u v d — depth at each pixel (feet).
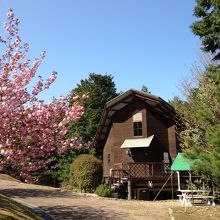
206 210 59.72
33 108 39.86
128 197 89.30
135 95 108.37
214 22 64.59
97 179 95.71
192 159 44.55
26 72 42.45
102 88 179.73
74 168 96.89
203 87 81.56
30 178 41.52
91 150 131.64
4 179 101.65
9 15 43.68
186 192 72.79
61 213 53.98
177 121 102.27
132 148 108.88
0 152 37.42
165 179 93.50
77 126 146.20
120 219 52.19
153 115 108.99
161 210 61.82
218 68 68.80
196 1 67.56
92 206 62.23
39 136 39.63
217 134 42.32
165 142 106.83
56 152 42.29
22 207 48.24
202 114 45.27
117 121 112.78
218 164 40.37
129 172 91.97
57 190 83.76
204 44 67.51
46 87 42.73
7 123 37.45
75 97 45.19
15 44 43.60
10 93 39.24
